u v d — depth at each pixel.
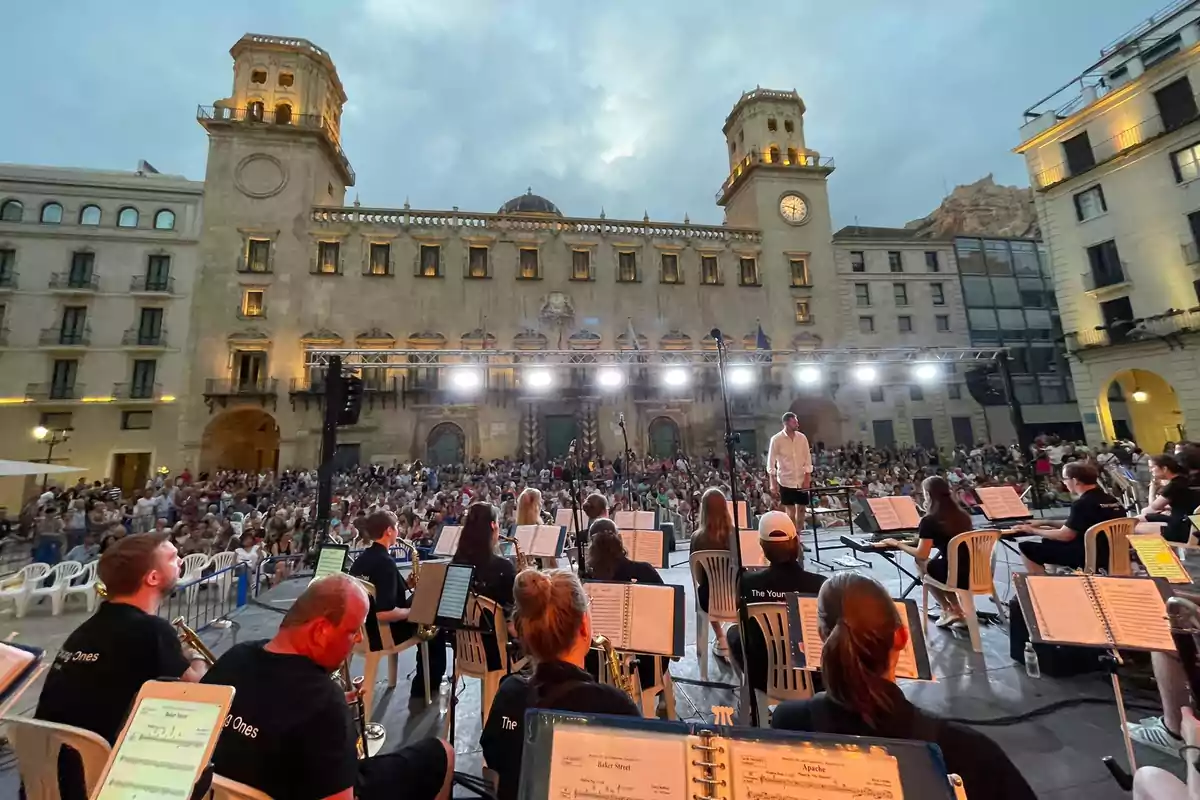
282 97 30.56
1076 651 4.45
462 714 4.34
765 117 37.06
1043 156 24.11
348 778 1.87
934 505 5.64
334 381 11.06
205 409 26.70
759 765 1.37
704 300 33.25
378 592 4.30
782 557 3.71
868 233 40.47
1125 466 15.40
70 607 10.09
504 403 29.92
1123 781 2.73
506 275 31.36
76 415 27.02
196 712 1.57
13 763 3.79
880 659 1.80
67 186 28.66
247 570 9.17
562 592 2.33
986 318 35.56
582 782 1.41
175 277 28.78
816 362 18.95
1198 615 2.21
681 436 31.30
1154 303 20.42
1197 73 19.50
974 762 1.64
